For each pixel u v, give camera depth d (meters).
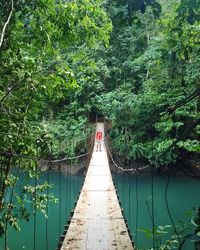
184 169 18.94
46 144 4.13
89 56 22.33
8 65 4.22
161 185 17.52
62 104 21.38
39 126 4.48
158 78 16.14
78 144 20.42
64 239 4.97
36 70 4.48
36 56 5.07
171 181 18.41
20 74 4.17
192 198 14.62
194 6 3.06
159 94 16.20
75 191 16.83
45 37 5.26
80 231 5.31
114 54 22.56
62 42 5.75
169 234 7.96
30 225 10.73
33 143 4.25
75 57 6.58
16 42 4.79
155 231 2.46
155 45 16.30
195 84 12.50
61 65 5.12
